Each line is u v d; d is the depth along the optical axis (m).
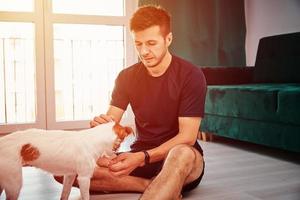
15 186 1.27
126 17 3.76
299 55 3.26
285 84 3.03
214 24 3.90
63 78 4.25
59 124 3.53
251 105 2.62
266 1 4.03
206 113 3.15
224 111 2.91
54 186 1.87
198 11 3.83
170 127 1.60
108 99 4.36
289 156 2.54
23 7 3.74
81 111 4.35
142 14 1.39
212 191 1.74
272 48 3.56
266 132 2.54
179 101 1.55
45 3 3.42
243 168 2.20
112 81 4.36
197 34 3.84
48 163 1.28
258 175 2.03
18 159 1.25
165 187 1.17
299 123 2.23
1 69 3.90
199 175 1.54
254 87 2.70
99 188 1.67
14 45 3.93
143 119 1.63
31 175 2.07
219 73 3.42
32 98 3.98
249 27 4.21
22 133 1.29
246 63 4.21
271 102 2.44
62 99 4.26
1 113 3.91
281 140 2.42
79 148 1.28
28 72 3.96
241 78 3.57
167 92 1.56
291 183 1.87
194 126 1.50
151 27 1.38
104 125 1.37
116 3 4.01
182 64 1.58
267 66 3.57
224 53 4.01
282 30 3.88
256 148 2.84
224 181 1.91
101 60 4.34
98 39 4.33
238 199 1.62
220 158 2.49
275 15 3.94
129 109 3.79
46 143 1.27
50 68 3.47
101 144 1.32
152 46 1.40
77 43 4.29
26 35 3.94
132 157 1.36
